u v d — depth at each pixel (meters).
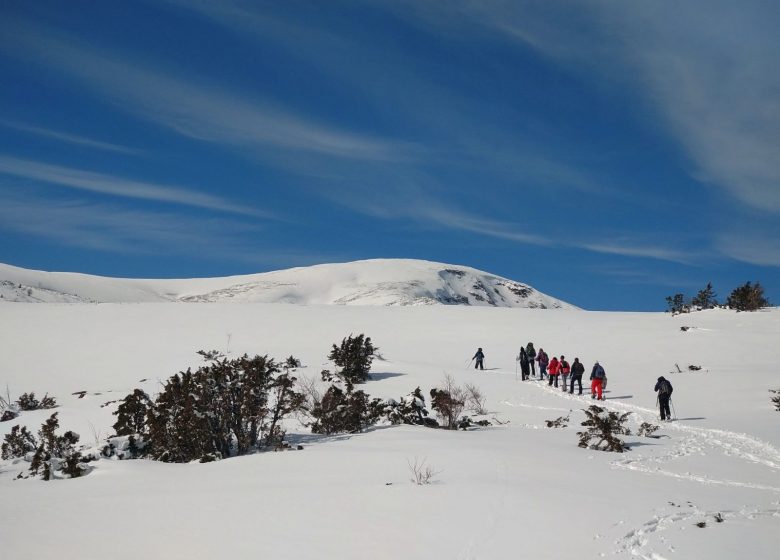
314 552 6.84
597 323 45.00
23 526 7.95
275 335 40.62
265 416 15.85
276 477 10.99
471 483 10.03
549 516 8.20
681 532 7.76
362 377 27.78
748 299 48.00
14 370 32.50
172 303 53.91
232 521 8.02
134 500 9.35
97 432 19.30
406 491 9.47
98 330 41.38
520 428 18.84
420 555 6.75
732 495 10.13
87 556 6.77
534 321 46.19
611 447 14.59
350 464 11.95
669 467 12.70
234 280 181.25
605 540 7.32
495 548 6.97
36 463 12.85
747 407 22.44
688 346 36.00
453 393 23.31
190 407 14.05
